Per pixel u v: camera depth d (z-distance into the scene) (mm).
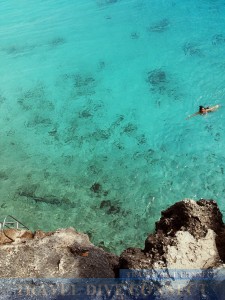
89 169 16312
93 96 20781
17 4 29594
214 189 14750
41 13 28516
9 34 26469
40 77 22609
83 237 8266
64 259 7059
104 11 28375
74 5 29250
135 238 13141
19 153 17438
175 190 14945
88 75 22438
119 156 16922
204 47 23438
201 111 17531
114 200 14742
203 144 17000
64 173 16203
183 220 6117
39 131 18703
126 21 27078
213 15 26406
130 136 18000
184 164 16109
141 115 19172
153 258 5438
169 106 19438
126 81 21578
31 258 7062
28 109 20188
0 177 16125
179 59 22734
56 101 20625
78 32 26344
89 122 19078
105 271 6824
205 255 5367
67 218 14047
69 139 18094
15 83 22250
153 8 28219
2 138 18375
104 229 13539
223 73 21094
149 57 23250
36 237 8180
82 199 14852
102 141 17844
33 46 25297
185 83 20797
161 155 16750
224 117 18312
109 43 25031
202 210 6191
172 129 18109
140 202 14594
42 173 16266
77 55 24234
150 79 21438
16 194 15219
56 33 26391
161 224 6484
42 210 14422
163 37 24906
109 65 23047
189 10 27406
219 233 5836
